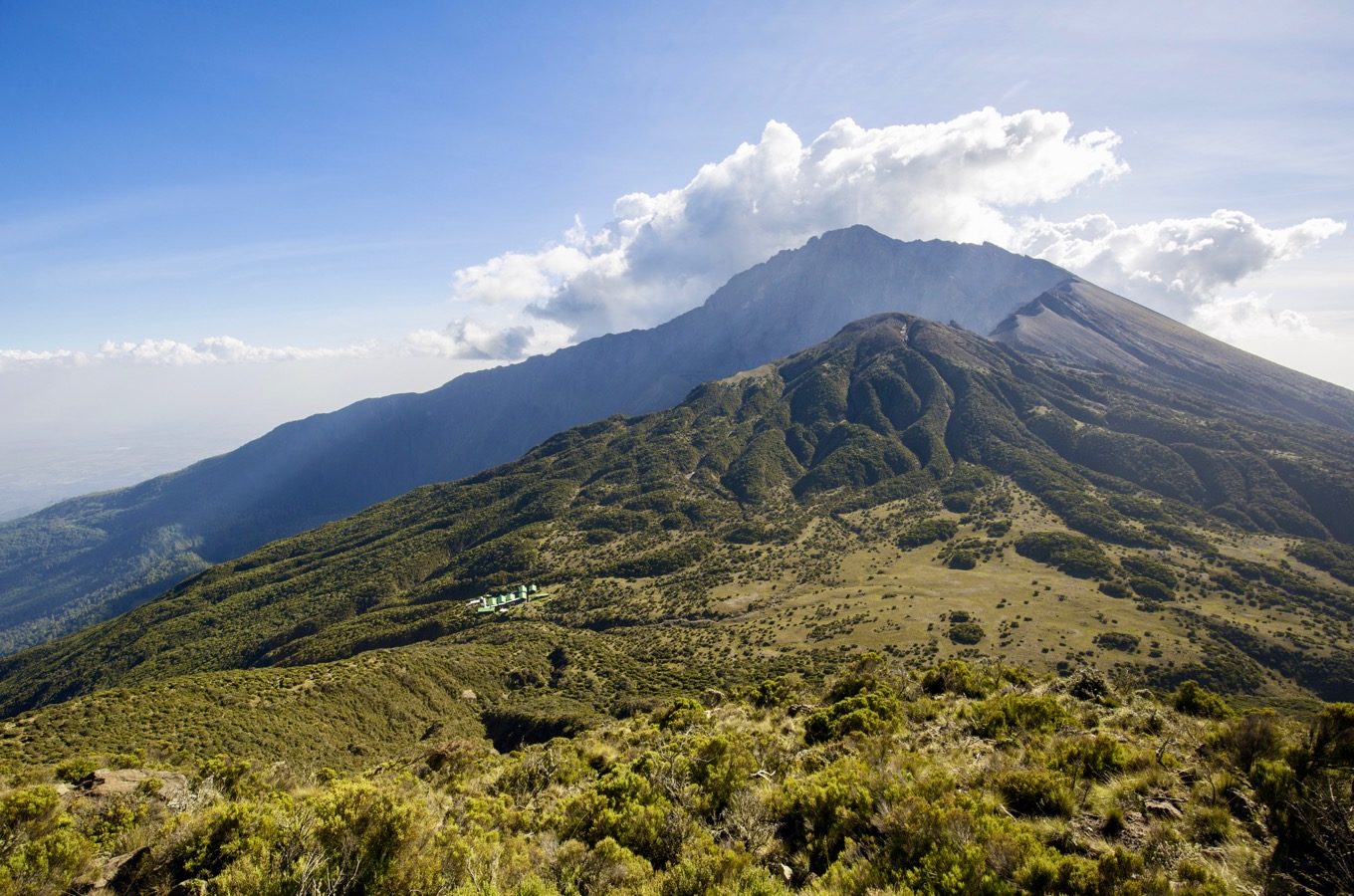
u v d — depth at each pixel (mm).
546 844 13070
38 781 19406
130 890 10898
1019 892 8945
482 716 83375
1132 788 12094
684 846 12398
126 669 188375
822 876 10531
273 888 9797
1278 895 8305
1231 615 113938
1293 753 11273
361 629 167750
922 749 17094
